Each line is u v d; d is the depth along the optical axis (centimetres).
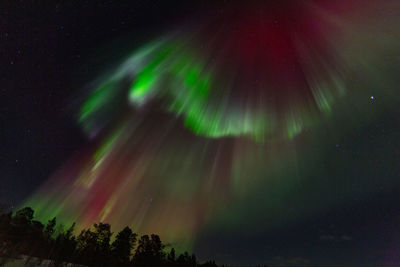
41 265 2186
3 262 1917
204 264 5072
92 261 3347
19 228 2775
